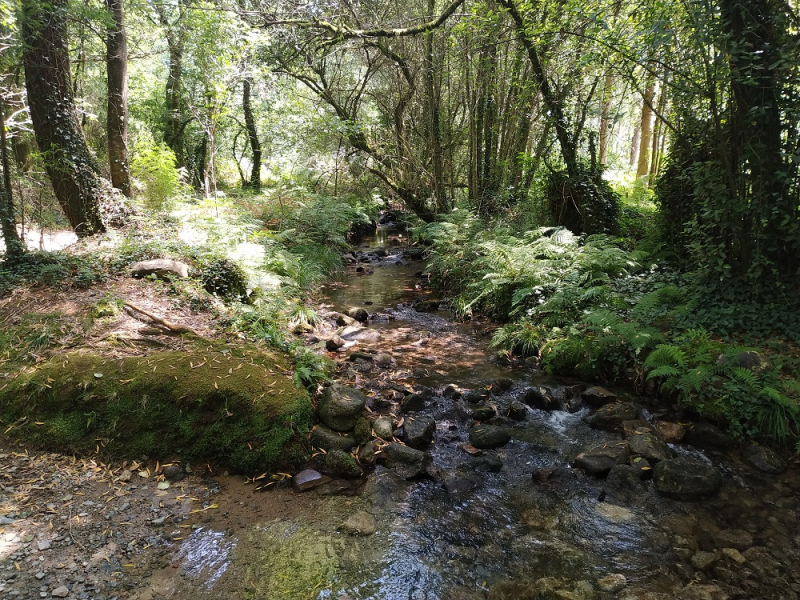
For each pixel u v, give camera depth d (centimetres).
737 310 542
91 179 760
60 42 708
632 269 739
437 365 602
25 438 373
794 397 423
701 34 515
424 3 1266
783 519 332
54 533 291
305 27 1120
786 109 496
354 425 423
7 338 455
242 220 1028
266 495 353
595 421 466
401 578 279
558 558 298
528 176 1114
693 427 440
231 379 412
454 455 415
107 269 616
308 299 874
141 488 345
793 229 499
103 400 387
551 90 938
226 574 276
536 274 719
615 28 680
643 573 285
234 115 1816
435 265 1026
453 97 1317
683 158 733
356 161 1491
